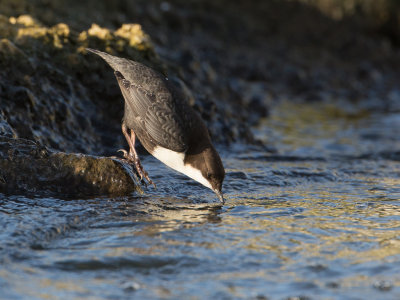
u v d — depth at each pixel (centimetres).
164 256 661
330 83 2883
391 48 3788
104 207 842
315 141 1728
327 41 3481
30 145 922
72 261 640
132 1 2470
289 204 920
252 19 3362
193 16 3028
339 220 821
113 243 700
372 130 1952
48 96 1184
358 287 588
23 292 562
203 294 572
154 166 1138
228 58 2738
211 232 751
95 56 1295
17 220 748
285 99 2511
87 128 1222
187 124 930
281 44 3234
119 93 1292
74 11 1814
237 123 1537
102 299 555
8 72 1160
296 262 653
